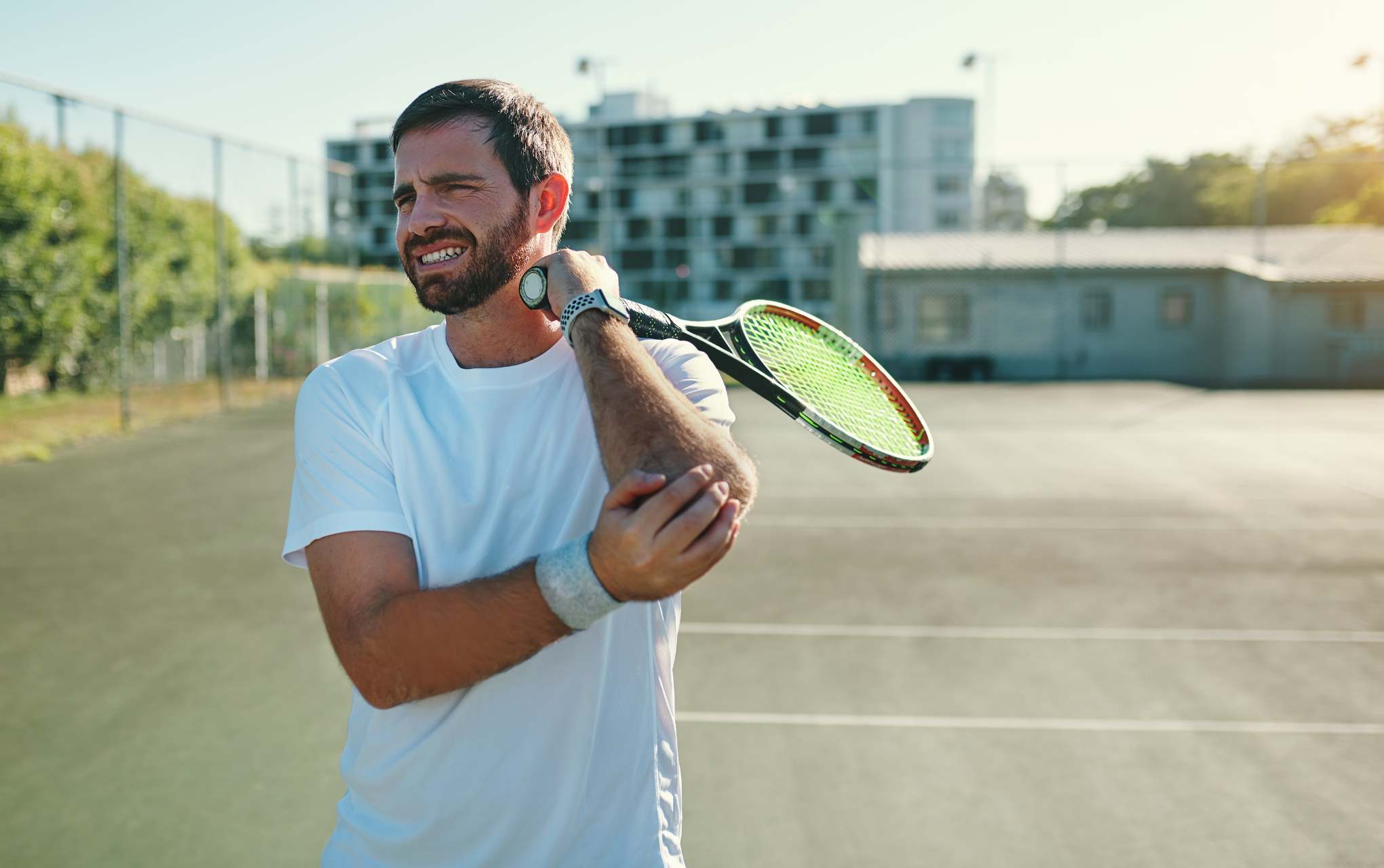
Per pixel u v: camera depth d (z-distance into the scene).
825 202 70.62
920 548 8.06
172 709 4.54
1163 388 25.30
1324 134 51.72
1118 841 3.45
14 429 13.20
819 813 3.62
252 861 3.25
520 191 1.17
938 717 4.54
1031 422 17.33
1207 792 3.82
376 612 1.00
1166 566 7.48
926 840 3.44
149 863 3.23
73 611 6.06
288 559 1.16
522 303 1.19
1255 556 7.82
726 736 4.30
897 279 28.92
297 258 19.31
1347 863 3.32
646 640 1.22
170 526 8.45
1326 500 10.23
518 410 1.17
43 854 3.28
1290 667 5.24
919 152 71.56
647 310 1.26
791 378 1.55
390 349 1.24
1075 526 8.98
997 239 31.94
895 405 1.63
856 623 5.98
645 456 0.84
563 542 1.16
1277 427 16.70
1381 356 28.00
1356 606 6.41
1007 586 6.88
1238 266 28.70
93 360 15.70
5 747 4.10
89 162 15.30
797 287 69.31
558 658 1.13
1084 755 4.14
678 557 0.81
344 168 20.39
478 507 1.14
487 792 1.12
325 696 4.70
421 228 1.15
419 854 1.14
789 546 8.09
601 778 1.17
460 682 0.96
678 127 72.75
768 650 5.48
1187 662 5.32
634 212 70.81
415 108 1.17
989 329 28.98
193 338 18.12
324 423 1.14
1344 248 30.22
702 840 3.42
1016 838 3.46
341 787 3.78
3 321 13.90
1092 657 5.39
